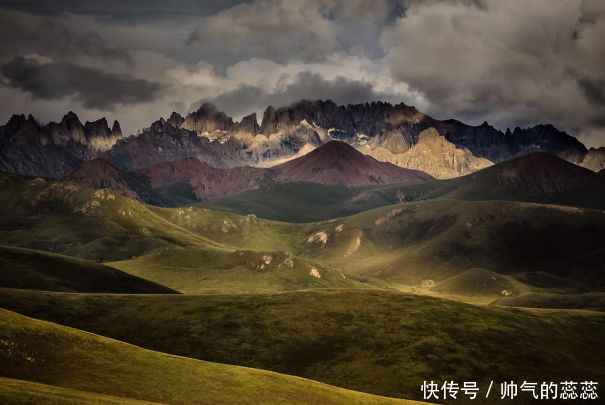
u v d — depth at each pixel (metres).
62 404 52.34
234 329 154.62
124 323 155.12
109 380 68.81
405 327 161.00
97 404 55.03
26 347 70.06
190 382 75.06
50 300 163.00
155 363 78.94
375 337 153.62
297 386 83.44
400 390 124.50
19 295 160.75
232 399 72.19
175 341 145.12
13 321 75.81
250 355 140.12
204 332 151.50
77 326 149.75
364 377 131.12
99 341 81.00
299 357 141.25
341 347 147.25
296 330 156.62
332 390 86.44
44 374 65.50
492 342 152.25
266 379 83.19
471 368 135.75
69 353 73.25
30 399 51.47
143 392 67.94
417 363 137.50
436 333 157.00
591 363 146.00
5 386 54.06
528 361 142.00
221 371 82.38
